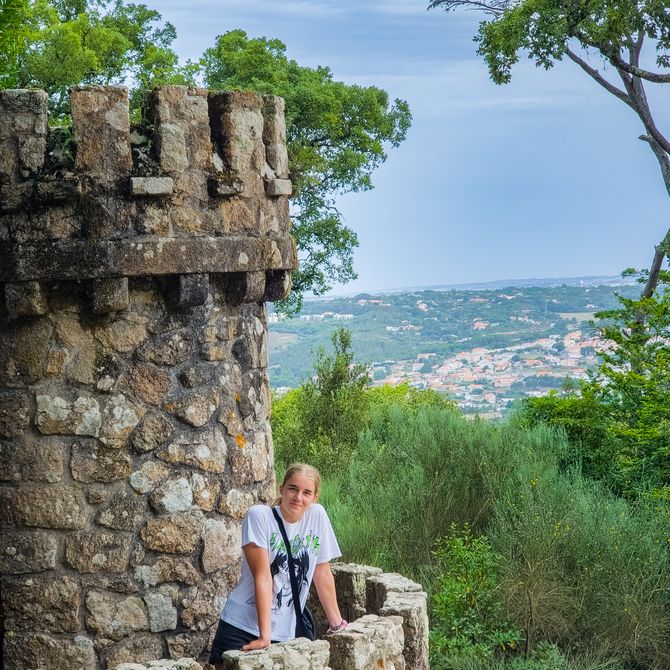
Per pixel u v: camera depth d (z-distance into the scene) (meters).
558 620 10.89
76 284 6.33
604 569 11.37
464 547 11.48
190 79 26.50
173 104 6.50
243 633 5.50
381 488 13.64
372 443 16.31
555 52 18.52
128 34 26.48
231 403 6.98
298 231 26.41
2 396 6.36
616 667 10.38
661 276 17.41
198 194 6.61
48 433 6.37
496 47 18.59
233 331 7.00
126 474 6.50
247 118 6.87
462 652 9.98
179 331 6.68
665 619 10.95
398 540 12.55
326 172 26.22
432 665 9.89
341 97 26.47
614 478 15.66
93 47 23.80
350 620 6.85
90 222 6.22
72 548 6.39
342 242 27.03
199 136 6.62
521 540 11.43
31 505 6.36
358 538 12.19
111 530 6.46
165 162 6.46
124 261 6.27
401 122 28.25
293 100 25.28
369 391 22.72
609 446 16.12
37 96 6.22
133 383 6.52
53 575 6.39
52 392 6.37
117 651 6.48
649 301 17.47
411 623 6.02
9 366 6.36
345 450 16.56
